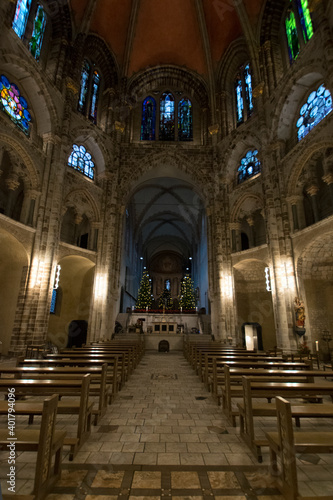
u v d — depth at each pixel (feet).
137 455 14.30
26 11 58.23
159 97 96.73
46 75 60.29
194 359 41.09
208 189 83.30
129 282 115.96
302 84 58.65
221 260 73.67
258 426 18.70
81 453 14.46
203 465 13.35
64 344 71.36
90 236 72.79
